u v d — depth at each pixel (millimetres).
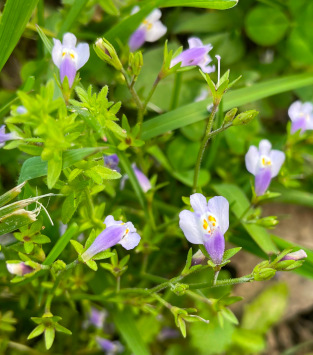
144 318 227
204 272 230
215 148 226
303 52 252
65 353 222
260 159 197
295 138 218
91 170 177
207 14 253
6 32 195
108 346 224
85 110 180
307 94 252
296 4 249
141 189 207
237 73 248
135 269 221
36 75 210
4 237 197
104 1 223
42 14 220
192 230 175
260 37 253
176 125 209
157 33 214
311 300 255
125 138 191
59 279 183
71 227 177
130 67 191
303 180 247
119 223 180
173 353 234
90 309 214
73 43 182
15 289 204
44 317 181
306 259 201
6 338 211
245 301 250
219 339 234
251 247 212
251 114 183
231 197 217
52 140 168
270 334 257
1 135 180
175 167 228
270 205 256
